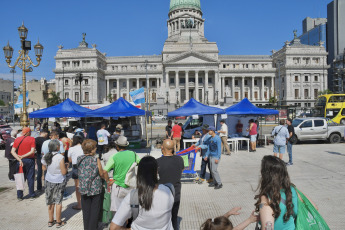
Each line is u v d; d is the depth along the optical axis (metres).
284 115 39.50
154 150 20.22
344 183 10.41
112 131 22.11
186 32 101.00
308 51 95.75
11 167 9.98
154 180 3.78
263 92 101.38
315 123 23.23
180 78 98.00
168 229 3.77
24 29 18.31
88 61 94.12
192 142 18.80
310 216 3.40
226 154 18.14
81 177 6.00
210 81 98.12
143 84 103.50
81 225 7.24
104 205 6.66
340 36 121.81
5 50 18.20
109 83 103.56
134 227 3.73
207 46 94.81
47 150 9.46
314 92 95.62
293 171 12.62
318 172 12.31
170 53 95.44
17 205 9.01
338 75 100.69
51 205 7.15
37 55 19.34
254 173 12.48
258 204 3.39
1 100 120.56
